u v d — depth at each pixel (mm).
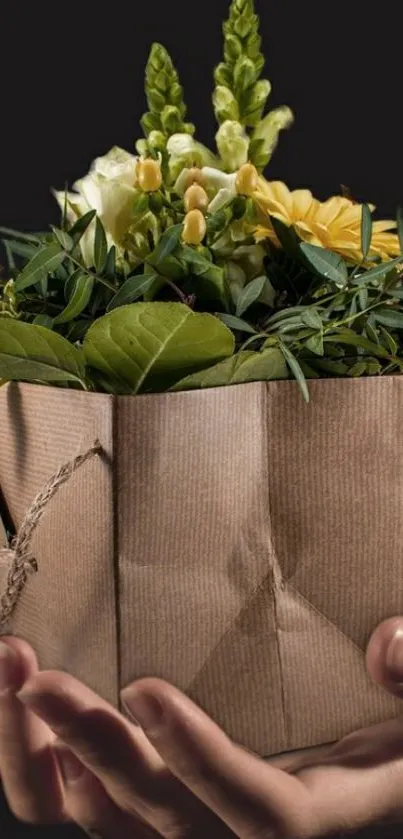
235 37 417
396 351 387
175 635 353
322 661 379
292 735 376
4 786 423
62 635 372
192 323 334
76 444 351
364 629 385
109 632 348
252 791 359
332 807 373
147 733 350
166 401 339
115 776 364
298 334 365
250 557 361
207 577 355
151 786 366
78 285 372
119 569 342
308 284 407
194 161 404
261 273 407
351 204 438
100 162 415
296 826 366
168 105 414
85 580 354
